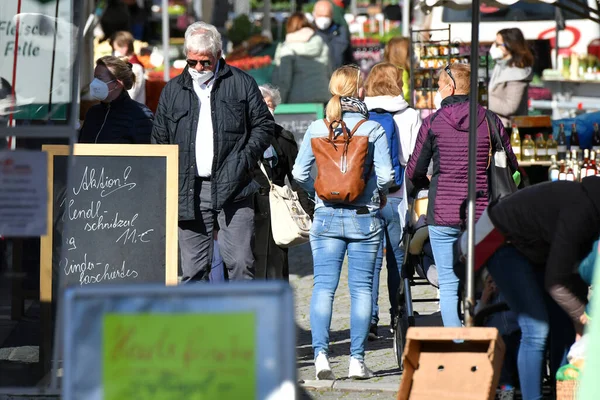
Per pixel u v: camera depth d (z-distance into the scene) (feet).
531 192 44.57
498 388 48.16
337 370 60.18
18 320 49.57
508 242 46.03
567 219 42.29
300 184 58.85
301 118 112.78
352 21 242.99
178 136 57.36
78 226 54.80
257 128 58.23
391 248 66.59
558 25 128.06
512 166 56.95
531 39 137.90
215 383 29.48
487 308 48.32
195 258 58.39
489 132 55.77
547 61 137.90
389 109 67.10
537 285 45.83
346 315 75.61
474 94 45.83
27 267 50.83
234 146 57.36
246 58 127.65
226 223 58.18
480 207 55.11
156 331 29.45
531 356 45.47
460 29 137.59
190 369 29.48
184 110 57.26
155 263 55.77
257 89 58.59
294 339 29.53
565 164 86.79
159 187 55.83
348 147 55.67
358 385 55.93
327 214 56.85
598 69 114.62
